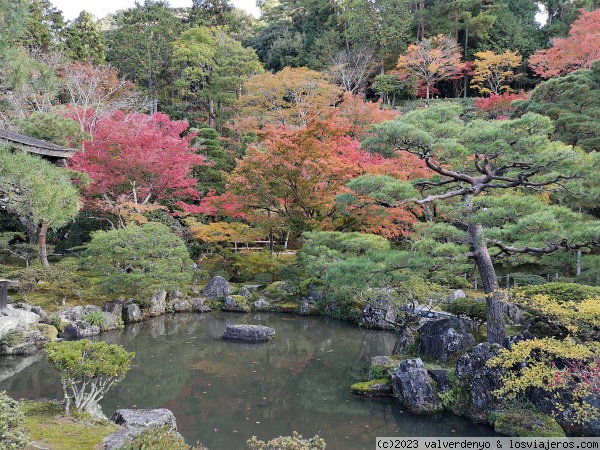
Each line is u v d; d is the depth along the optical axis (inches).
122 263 747.4
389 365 446.6
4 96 824.3
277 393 428.8
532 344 327.0
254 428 351.3
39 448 247.4
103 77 1219.2
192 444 321.1
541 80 1515.7
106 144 852.6
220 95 1478.8
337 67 1451.8
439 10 1631.4
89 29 1555.1
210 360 530.9
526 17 1678.2
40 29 1290.6
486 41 1612.9
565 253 534.9
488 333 403.5
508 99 1189.1
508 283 697.6
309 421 366.0
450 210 423.2
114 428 284.5
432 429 349.1
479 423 356.8
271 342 614.9
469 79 1662.2
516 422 329.4
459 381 384.2
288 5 2124.8
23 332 537.6
